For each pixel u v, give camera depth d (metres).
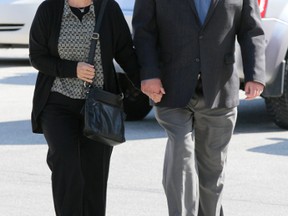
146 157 13.45
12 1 25.53
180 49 8.56
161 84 8.61
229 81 8.70
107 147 8.74
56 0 8.50
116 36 8.55
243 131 15.51
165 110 8.70
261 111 17.72
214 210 9.10
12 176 12.31
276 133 15.35
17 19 25.62
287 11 14.49
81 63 8.38
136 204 10.91
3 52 30.66
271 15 14.34
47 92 8.54
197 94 8.66
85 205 8.81
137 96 15.99
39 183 11.94
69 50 8.44
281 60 14.55
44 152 13.92
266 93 14.65
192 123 8.83
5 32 25.80
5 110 18.17
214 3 8.49
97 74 8.51
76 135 8.52
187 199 8.57
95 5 8.47
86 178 8.77
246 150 13.94
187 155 8.59
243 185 11.84
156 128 15.87
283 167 12.86
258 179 12.16
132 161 13.18
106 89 8.56
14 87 21.80
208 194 9.04
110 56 8.53
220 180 9.02
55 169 8.45
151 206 10.82
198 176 9.05
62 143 8.41
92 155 8.71
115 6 8.55
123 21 8.57
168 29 8.57
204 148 8.96
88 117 8.29
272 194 11.43
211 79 8.57
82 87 8.48
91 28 8.45
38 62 8.46
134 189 11.61
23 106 18.69
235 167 12.81
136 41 8.63
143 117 16.62
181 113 8.70
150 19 8.60
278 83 14.64
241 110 17.89
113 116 8.46
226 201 11.09
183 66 8.59
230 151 13.87
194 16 8.52
